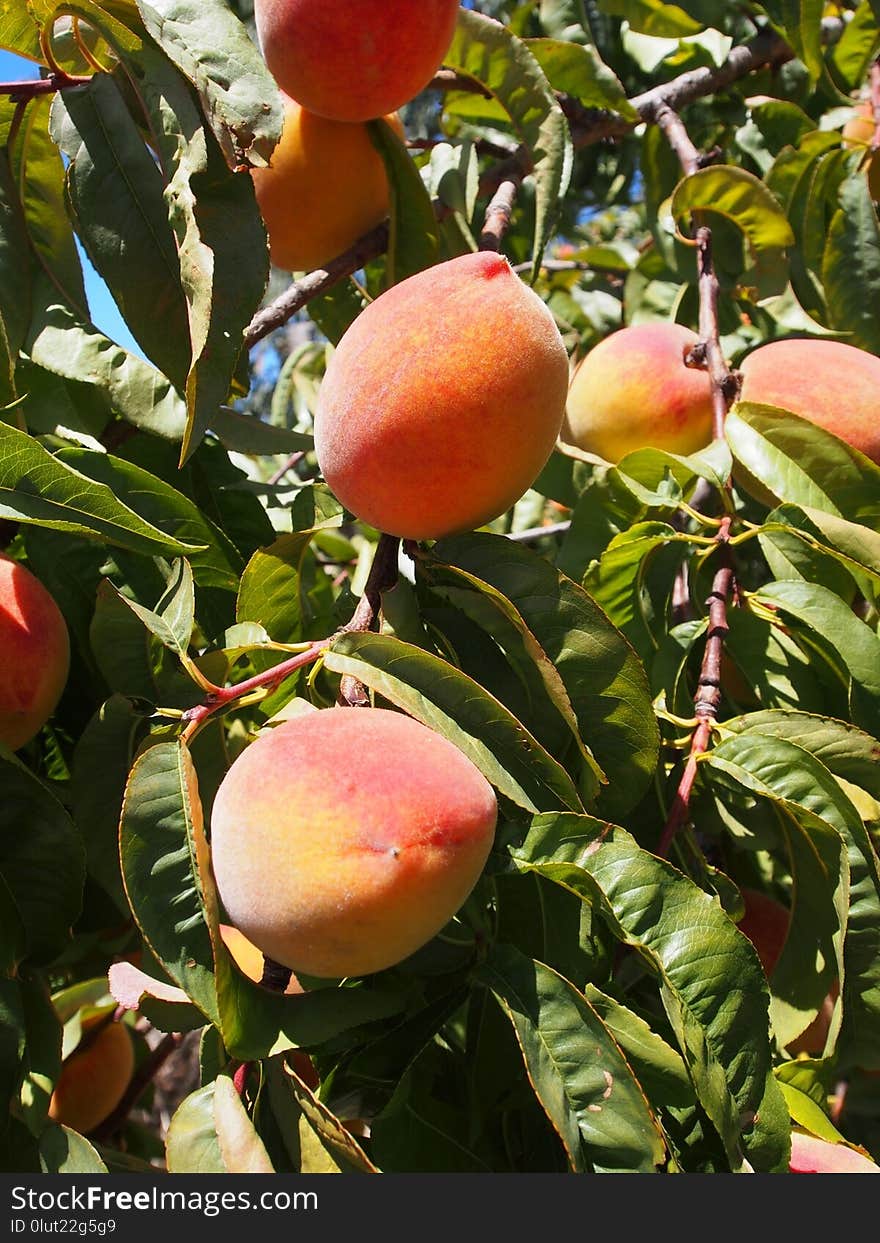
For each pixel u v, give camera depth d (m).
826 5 0.82
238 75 0.46
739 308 0.71
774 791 0.48
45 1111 0.44
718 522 0.55
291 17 0.50
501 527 0.84
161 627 0.43
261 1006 0.41
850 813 0.47
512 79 0.61
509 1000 0.42
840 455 0.54
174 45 0.46
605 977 0.45
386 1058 0.44
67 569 0.52
